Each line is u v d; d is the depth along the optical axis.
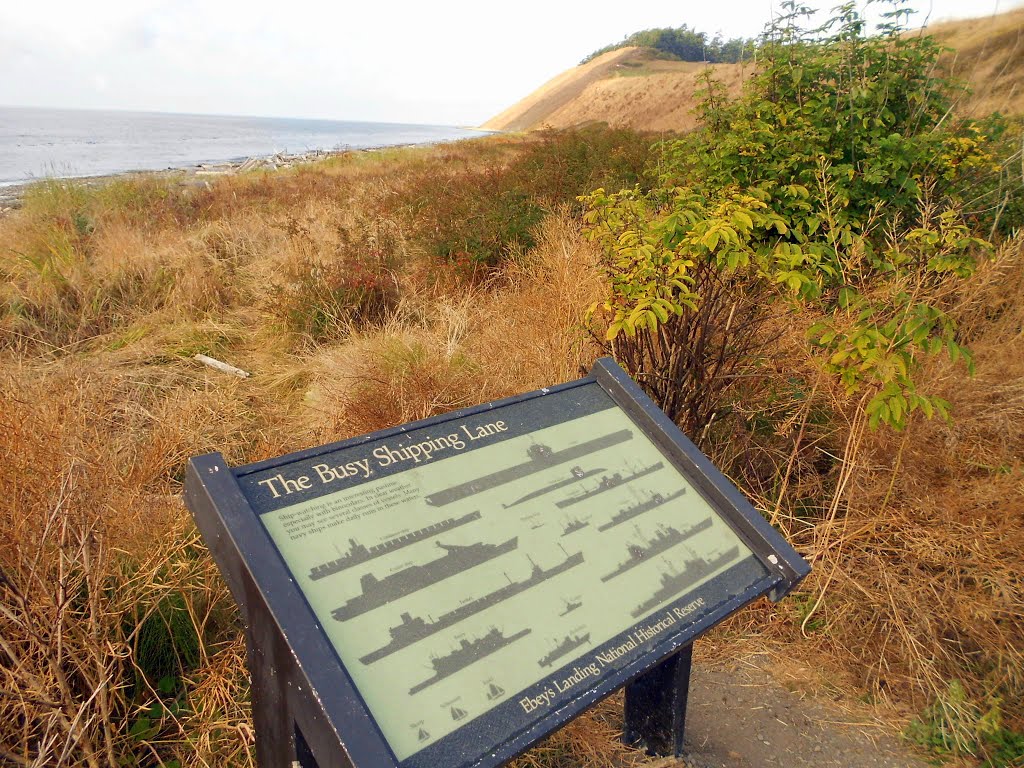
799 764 2.18
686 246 3.01
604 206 3.56
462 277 6.03
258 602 1.35
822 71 4.85
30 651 1.94
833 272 3.05
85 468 2.62
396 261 6.55
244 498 1.47
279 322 5.68
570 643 1.52
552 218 6.19
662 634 1.60
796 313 3.42
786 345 3.54
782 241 4.44
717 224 2.87
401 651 1.38
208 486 1.46
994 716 2.26
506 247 6.30
